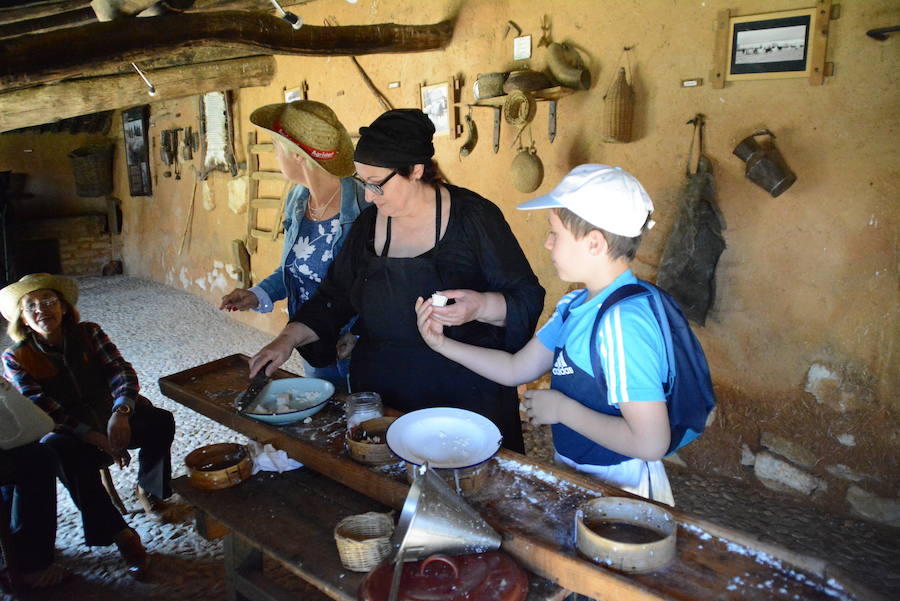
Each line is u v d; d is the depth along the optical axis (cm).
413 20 441
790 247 295
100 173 886
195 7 479
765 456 319
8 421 243
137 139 818
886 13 256
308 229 259
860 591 112
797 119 284
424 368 207
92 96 492
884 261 270
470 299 187
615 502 136
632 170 343
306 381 219
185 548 285
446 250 202
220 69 553
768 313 306
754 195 302
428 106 437
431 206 202
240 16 329
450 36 416
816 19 271
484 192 417
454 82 414
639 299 151
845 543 277
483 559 128
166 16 302
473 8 400
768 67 288
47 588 258
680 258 317
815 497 304
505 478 158
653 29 323
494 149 402
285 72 562
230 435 402
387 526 144
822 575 117
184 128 726
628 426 148
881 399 279
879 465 284
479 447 160
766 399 314
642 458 147
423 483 127
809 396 300
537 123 382
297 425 190
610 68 343
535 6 369
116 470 358
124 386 282
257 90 601
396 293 204
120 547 265
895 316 270
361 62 485
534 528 137
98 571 271
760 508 307
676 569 122
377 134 183
